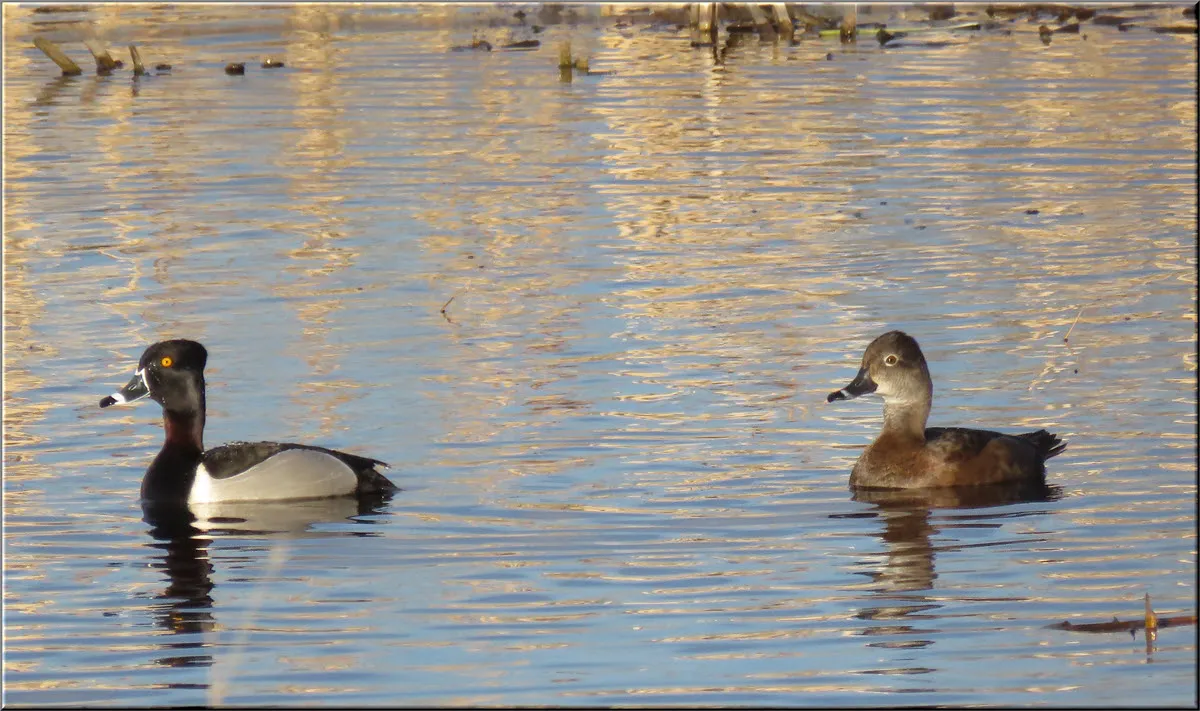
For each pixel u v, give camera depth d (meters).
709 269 21.59
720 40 37.34
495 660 11.50
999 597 12.42
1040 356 18.08
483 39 37.38
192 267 21.98
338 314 20.03
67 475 15.58
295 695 11.02
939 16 38.94
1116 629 11.73
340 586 12.91
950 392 17.09
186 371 15.23
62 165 27.12
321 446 15.94
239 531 14.21
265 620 12.27
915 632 11.81
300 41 37.38
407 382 17.62
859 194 25.06
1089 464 15.20
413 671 11.34
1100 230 22.95
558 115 30.16
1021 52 34.66
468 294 20.67
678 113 30.20
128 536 14.14
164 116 30.42
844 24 36.84
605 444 15.84
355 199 25.11
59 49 34.41
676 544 13.61
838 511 14.36
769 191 25.30
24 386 17.80
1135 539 13.48
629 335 19.06
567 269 21.72
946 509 14.35
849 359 18.14
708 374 17.72
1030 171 25.98
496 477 15.13
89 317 20.02
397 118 30.06
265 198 25.20
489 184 25.84
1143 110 29.31
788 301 20.27
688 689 10.98
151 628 12.19
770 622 12.05
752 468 15.31
